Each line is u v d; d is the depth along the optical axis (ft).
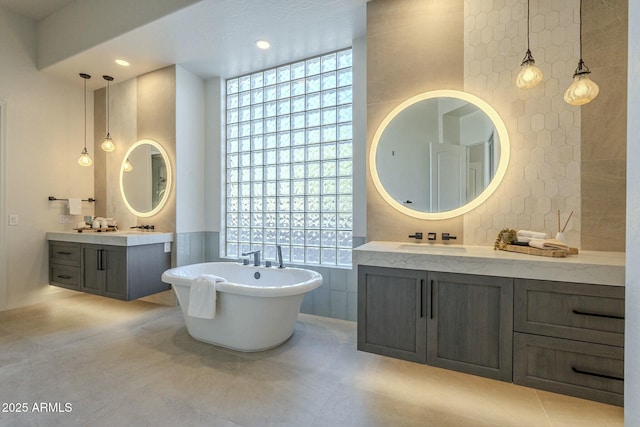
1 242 10.90
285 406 5.72
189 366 7.14
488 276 5.92
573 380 5.40
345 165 10.52
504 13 7.32
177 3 8.39
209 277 8.11
